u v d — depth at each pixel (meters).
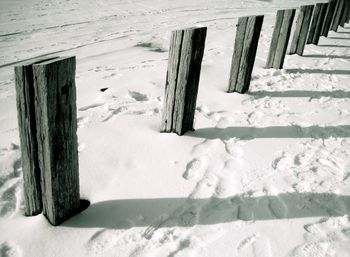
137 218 1.92
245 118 3.33
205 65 4.96
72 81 1.61
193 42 2.46
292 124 3.22
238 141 2.86
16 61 5.69
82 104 3.50
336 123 3.28
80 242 1.72
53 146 1.62
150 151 2.62
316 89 4.24
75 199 1.88
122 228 1.83
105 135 2.83
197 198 2.11
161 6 11.69
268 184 2.27
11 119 3.18
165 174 2.34
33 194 1.79
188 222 1.90
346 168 2.50
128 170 2.38
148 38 7.39
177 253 1.67
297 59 5.64
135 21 9.25
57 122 1.59
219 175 2.36
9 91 4.26
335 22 8.31
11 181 2.21
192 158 2.55
